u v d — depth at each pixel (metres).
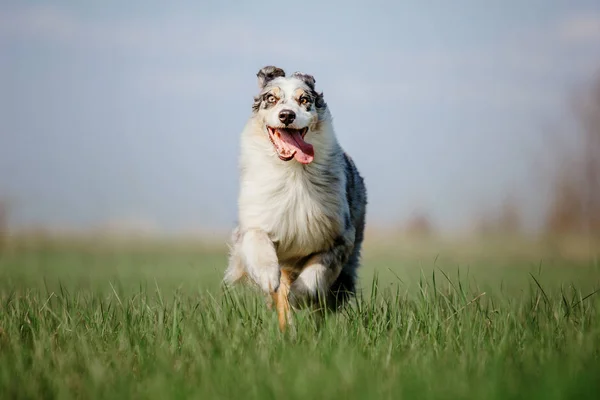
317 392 5.94
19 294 10.80
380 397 5.81
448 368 6.62
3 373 6.53
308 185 9.72
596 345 7.38
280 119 9.33
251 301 9.33
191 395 6.07
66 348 7.64
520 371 6.42
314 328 8.30
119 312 9.34
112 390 6.23
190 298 10.09
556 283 17.27
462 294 9.09
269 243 9.52
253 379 6.30
